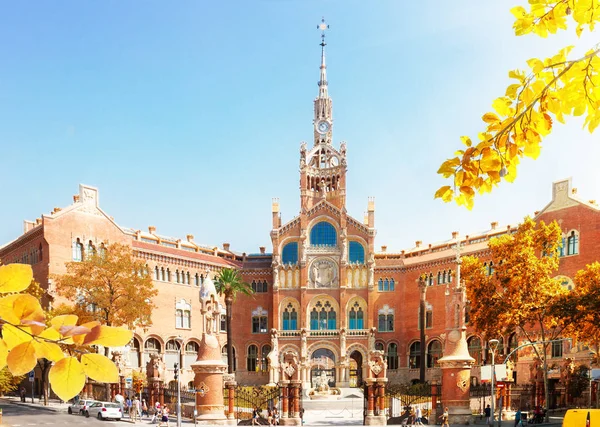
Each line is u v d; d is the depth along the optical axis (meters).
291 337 113.25
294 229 117.75
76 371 3.59
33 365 3.56
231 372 89.25
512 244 70.50
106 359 3.64
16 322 3.45
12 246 97.25
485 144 6.19
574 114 6.00
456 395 62.38
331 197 121.81
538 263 68.88
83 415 62.88
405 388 89.62
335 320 114.69
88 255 83.12
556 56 5.80
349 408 87.06
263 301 116.94
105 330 3.63
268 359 105.06
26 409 67.81
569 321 62.72
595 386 72.69
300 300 114.56
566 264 86.69
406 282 115.56
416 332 111.94
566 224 87.50
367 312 113.94
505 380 70.75
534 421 62.50
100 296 76.12
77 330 3.53
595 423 27.09
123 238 97.31
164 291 102.69
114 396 72.56
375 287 115.69
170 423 60.56
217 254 117.81
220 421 60.97
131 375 86.62
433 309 109.75
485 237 107.25
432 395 64.81
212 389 62.00
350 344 112.62
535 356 79.00
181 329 104.19
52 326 3.57
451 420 61.69
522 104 6.02
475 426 60.28
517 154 6.34
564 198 88.38
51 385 3.56
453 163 6.23
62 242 89.12
